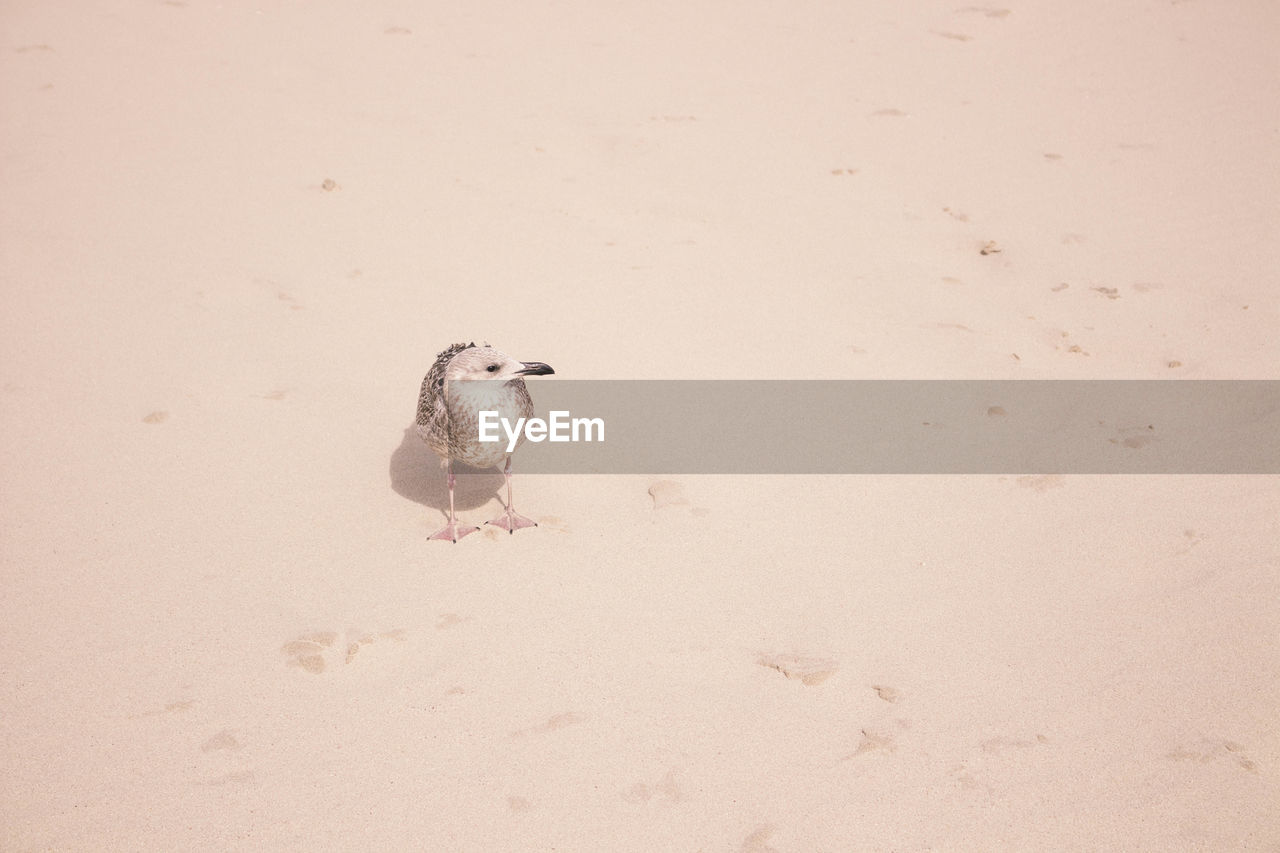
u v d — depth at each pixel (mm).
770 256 9797
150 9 14250
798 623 5840
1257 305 9016
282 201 10328
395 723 5148
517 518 6605
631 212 10422
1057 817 4672
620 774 4887
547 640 5691
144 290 8922
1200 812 4684
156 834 4543
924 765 4949
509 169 11055
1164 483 6988
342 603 5926
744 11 15000
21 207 9961
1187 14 14680
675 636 5734
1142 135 11875
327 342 8398
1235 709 5219
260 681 5375
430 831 4586
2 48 12922
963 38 14148
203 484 6863
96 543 6301
